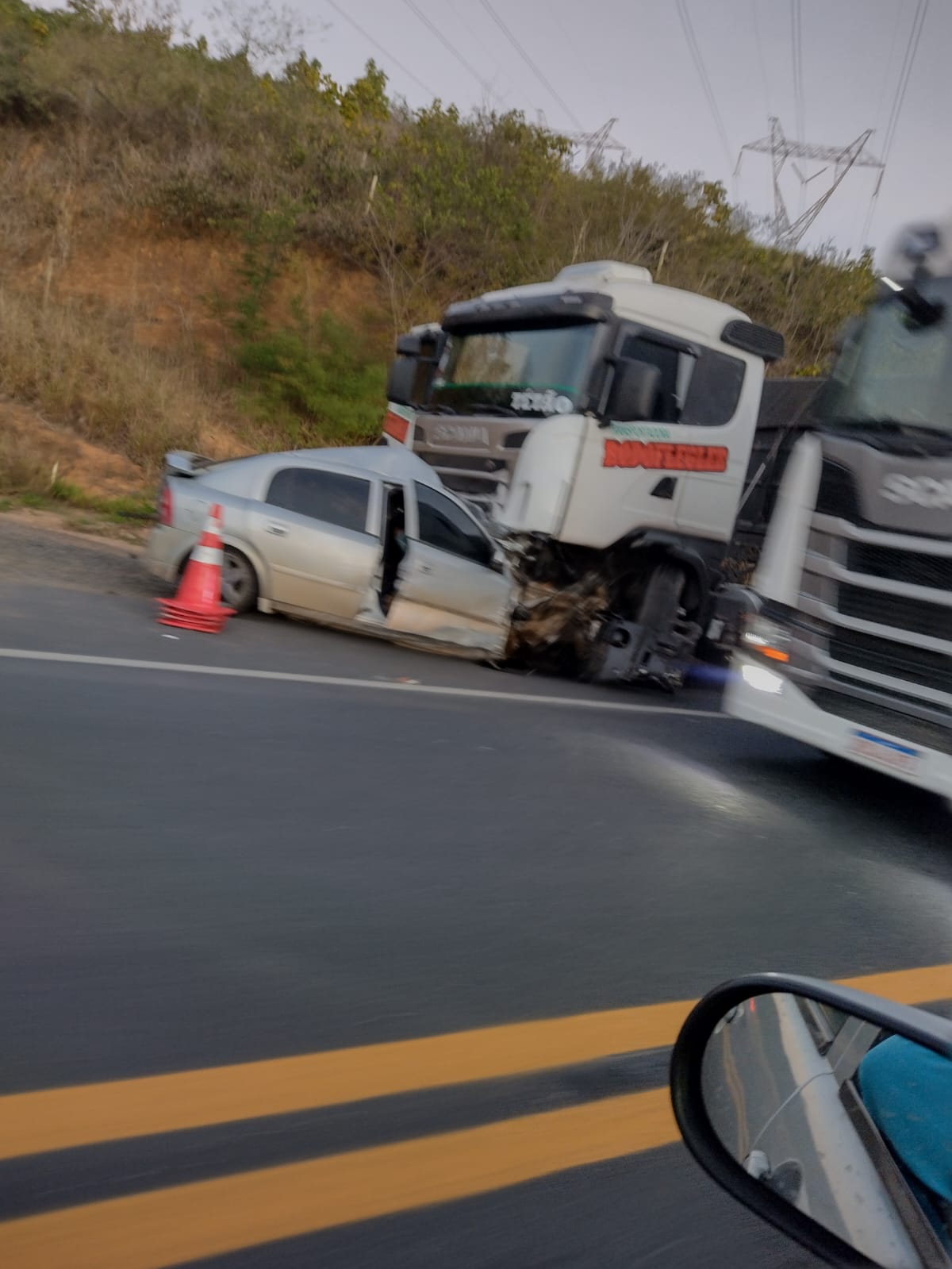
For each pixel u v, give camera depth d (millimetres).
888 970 4699
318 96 26984
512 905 4602
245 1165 2584
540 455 9828
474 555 10188
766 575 7391
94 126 23234
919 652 6551
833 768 8672
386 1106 2941
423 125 26938
